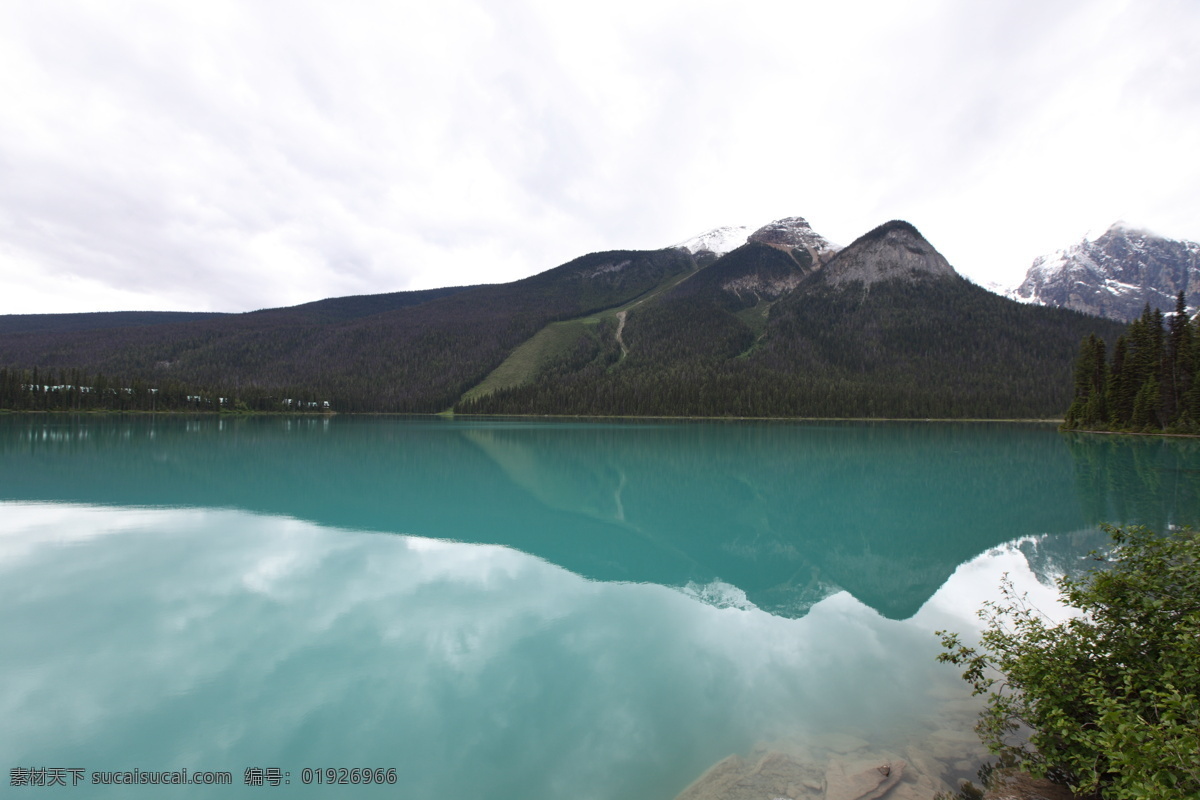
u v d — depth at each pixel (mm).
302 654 12383
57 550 20484
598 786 8117
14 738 9211
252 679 11242
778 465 49938
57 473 39438
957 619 14938
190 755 8844
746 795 7758
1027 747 8750
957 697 10680
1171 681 7211
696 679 11375
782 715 10039
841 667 11945
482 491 35531
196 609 14945
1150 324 83062
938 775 8164
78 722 9711
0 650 12422
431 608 15258
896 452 60906
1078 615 14953
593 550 21922
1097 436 80312
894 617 15062
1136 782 5965
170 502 29688
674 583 17969
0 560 19172
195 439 72062
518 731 9547
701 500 33500
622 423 135625
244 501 30344
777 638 13555
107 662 11852
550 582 17781
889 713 10047
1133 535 9172
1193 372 76125
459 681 11227
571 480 41000
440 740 9227
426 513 28328
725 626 14336
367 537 23031
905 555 21484
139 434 78000
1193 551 8344
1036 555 21141
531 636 13539
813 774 8250
